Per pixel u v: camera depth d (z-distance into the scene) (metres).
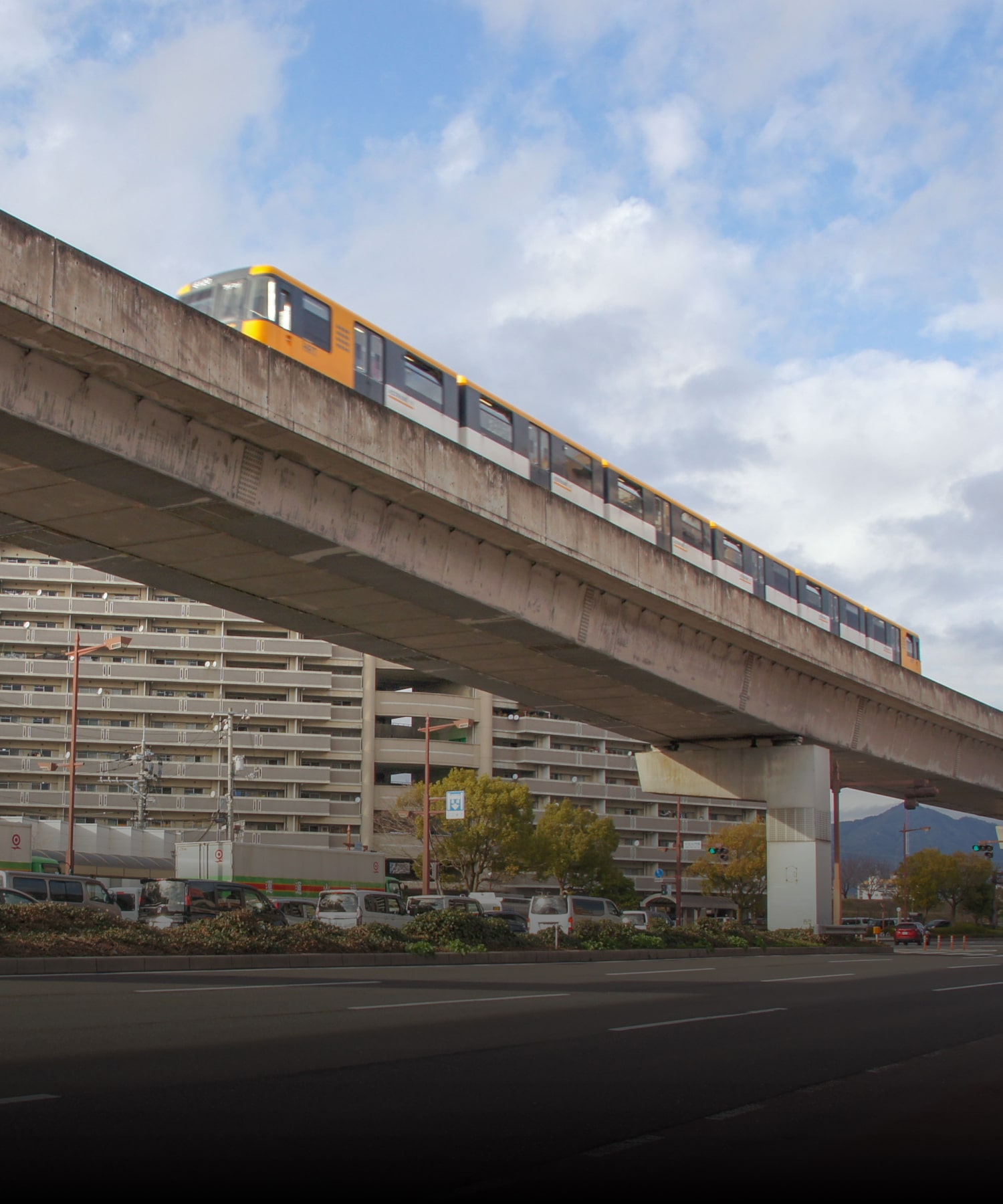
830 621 45.94
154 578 27.36
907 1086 9.02
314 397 22.58
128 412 20.58
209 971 19.00
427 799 52.34
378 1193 5.41
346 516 24.86
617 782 101.88
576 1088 8.32
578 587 31.69
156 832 59.72
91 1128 6.41
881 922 95.81
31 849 47.09
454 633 31.45
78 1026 10.50
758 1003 15.82
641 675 35.00
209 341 20.59
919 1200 5.61
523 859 69.56
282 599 28.78
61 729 83.44
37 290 18.06
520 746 97.25
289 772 86.38
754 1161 6.34
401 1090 7.90
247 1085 7.80
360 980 17.84
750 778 44.59
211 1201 5.16
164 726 86.06
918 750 49.09
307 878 49.84
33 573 87.38
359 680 90.94
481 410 29.73
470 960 24.95
